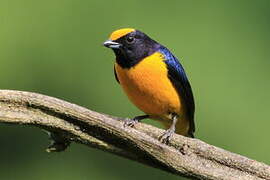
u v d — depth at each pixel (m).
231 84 15.35
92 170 16.06
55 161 16.16
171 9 15.98
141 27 15.92
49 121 7.79
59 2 16.00
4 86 15.91
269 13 16.55
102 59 15.93
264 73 15.82
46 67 16.00
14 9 15.86
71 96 16.00
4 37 15.82
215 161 8.10
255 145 15.07
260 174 8.00
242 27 16.22
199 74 15.34
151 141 7.78
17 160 16.50
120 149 7.87
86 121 7.77
